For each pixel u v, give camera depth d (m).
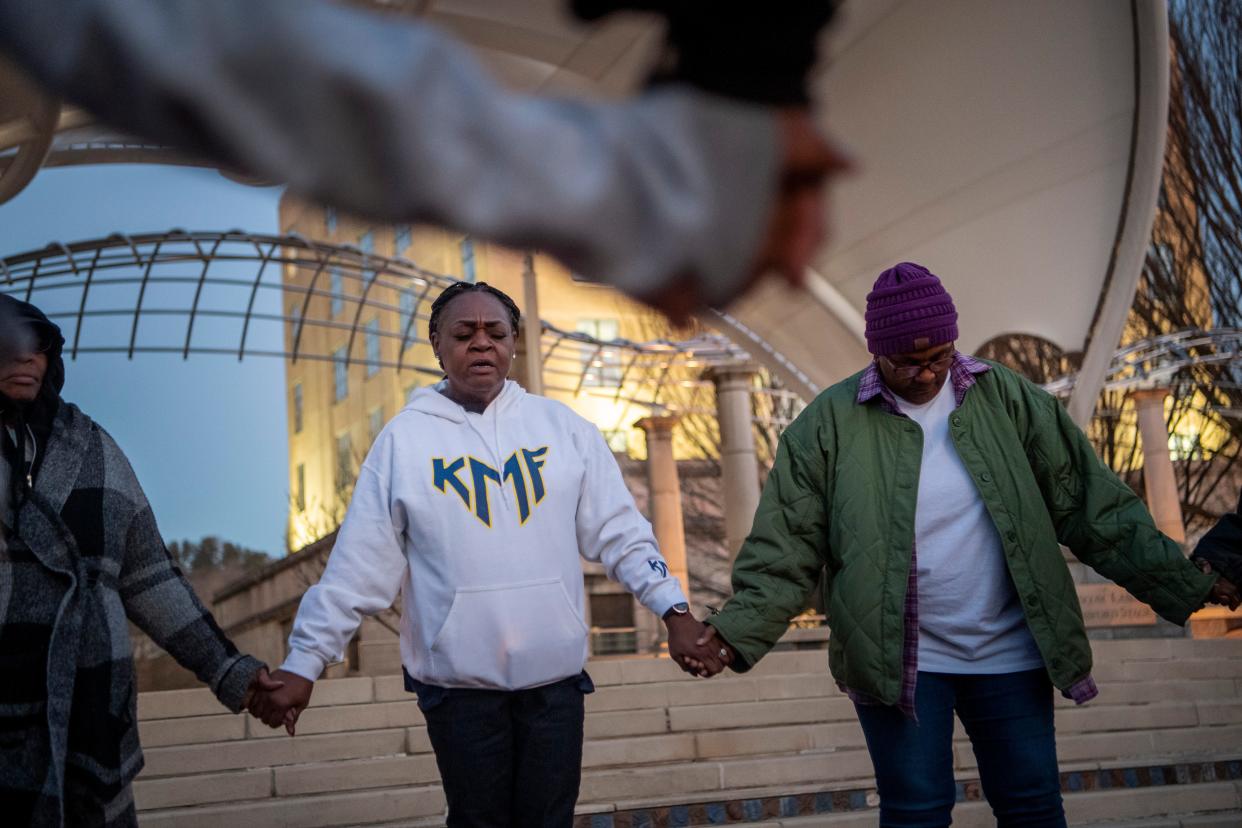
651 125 0.62
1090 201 14.48
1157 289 20.02
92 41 0.51
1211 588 3.44
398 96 0.56
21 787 2.46
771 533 3.54
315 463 43.03
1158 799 5.62
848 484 3.47
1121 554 3.46
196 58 0.52
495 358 3.33
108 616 2.68
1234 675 7.70
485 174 0.58
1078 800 5.54
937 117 14.48
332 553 3.24
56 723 2.49
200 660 2.95
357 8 0.58
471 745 3.17
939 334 3.31
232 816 5.14
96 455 2.78
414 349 36.06
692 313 0.64
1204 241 19.62
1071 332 15.59
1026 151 14.36
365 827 5.21
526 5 11.10
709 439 26.69
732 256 0.63
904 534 3.40
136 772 2.70
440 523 3.21
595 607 19.97
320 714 6.32
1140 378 18.30
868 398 3.52
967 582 3.41
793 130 0.63
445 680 3.16
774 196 0.63
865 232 15.58
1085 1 12.70
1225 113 19.03
